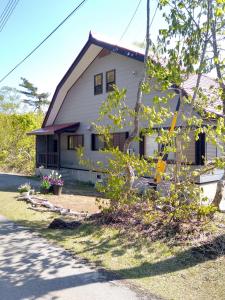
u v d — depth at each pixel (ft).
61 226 25.41
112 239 21.62
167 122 34.09
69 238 22.66
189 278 15.80
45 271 16.83
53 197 41.27
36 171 67.82
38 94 193.06
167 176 23.18
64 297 13.93
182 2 23.90
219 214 26.86
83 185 53.21
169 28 23.88
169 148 22.94
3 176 65.82
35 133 64.18
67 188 49.65
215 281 15.31
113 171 24.94
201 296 14.01
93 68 56.49
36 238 22.80
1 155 88.53
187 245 19.36
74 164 61.77
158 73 24.31
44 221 28.35
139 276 16.19
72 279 15.83
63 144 66.08
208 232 20.79
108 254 19.25
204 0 23.97
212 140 23.12
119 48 46.32
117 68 51.13
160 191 24.44
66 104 64.39
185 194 22.70
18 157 84.58
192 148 39.91
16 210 32.81
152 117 23.00
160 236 21.06
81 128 59.72
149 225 22.82
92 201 38.86
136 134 25.71
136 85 47.21
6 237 23.12
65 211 31.30
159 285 15.14
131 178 24.45
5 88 144.56
